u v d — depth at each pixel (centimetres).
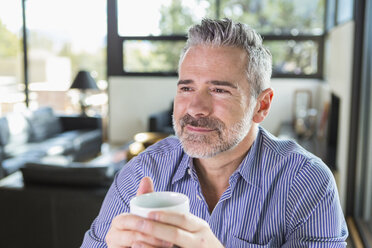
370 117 314
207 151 95
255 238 105
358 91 322
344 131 335
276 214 104
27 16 664
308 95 618
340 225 105
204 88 94
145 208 69
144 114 675
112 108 682
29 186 264
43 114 571
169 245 69
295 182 104
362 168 330
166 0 639
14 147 480
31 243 267
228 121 94
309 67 618
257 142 110
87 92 663
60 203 258
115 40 662
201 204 108
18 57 668
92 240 115
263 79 100
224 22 96
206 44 95
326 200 102
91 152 580
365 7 311
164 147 119
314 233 101
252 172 105
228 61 94
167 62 661
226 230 106
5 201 264
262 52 99
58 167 266
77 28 672
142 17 649
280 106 628
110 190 122
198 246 70
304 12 608
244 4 620
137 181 116
